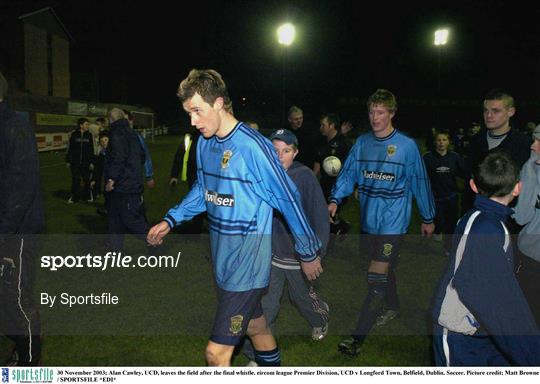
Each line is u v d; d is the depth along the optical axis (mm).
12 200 3092
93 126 12828
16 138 3078
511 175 2477
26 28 36031
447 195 6996
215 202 2797
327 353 4000
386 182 4012
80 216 9805
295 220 2830
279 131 3816
